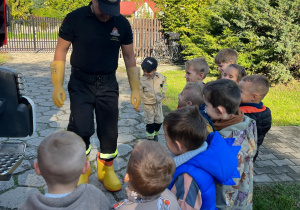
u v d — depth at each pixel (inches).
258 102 113.7
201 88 103.8
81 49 115.2
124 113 237.6
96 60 116.4
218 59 151.9
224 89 84.1
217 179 68.8
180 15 514.9
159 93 178.1
